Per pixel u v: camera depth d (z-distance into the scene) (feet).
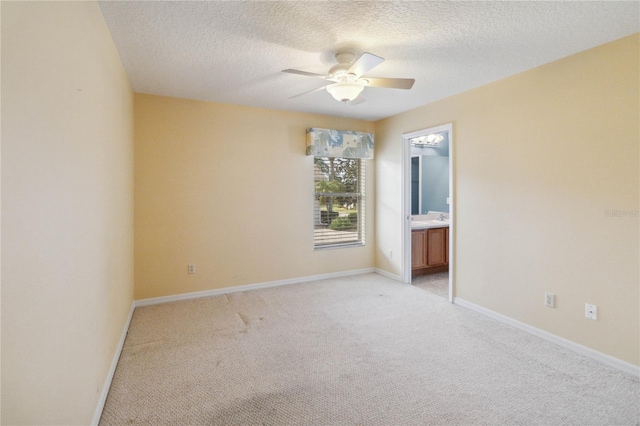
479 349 8.31
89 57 5.25
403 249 14.37
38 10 3.29
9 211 2.76
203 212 12.37
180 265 12.04
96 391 5.60
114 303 7.43
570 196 8.27
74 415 4.38
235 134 12.84
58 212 3.84
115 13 6.27
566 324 8.40
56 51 3.79
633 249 7.16
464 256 11.32
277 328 9.59
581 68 8.02
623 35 7.19
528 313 9.32
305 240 14.48
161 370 7.31
